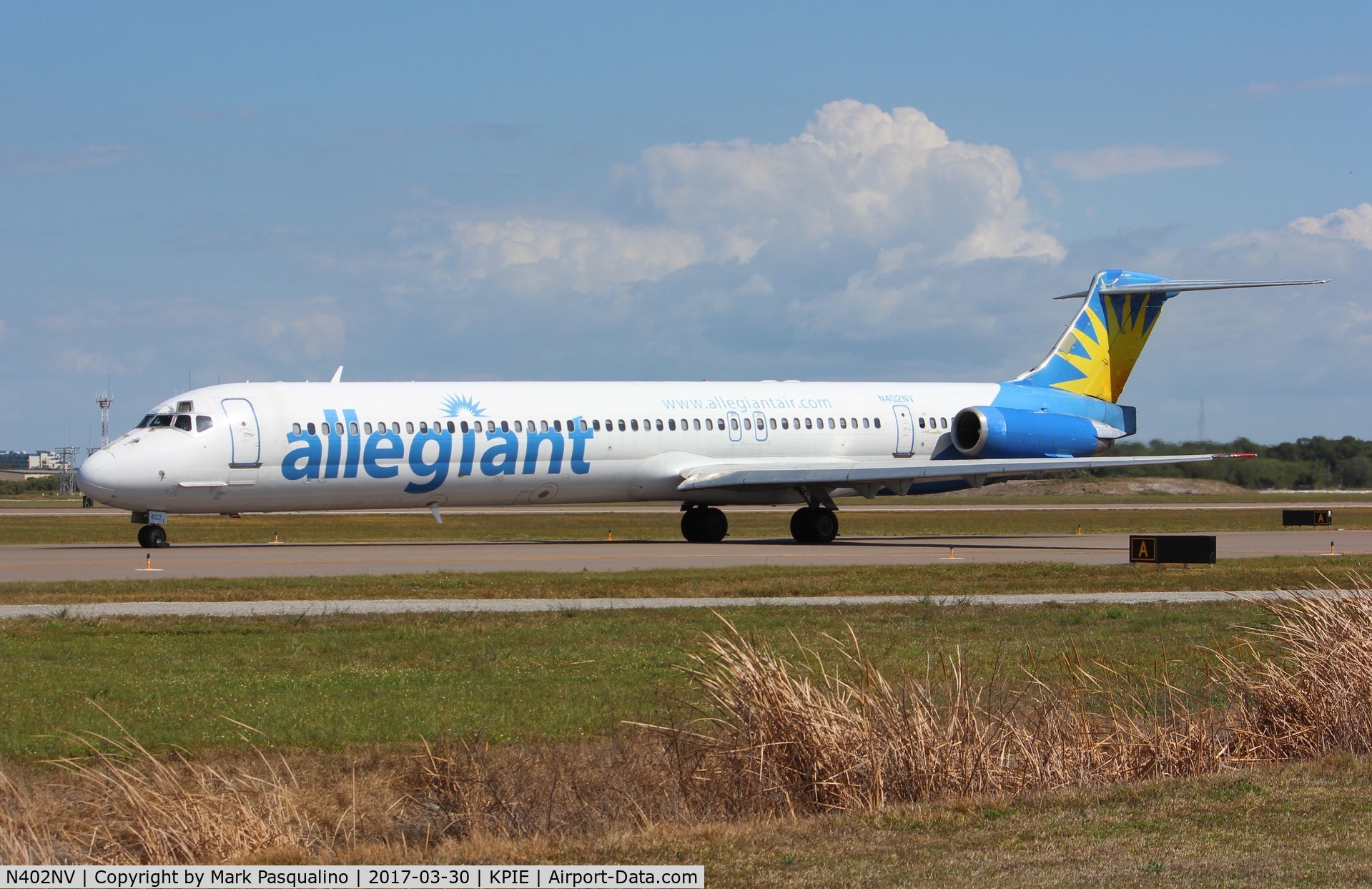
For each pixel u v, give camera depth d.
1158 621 64.06
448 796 36.22
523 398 117.25
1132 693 45.50
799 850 29.23
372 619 63.88
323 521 177.88
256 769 36.91
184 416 106.56
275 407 108.38
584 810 34.88
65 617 63.41
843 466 127.25
